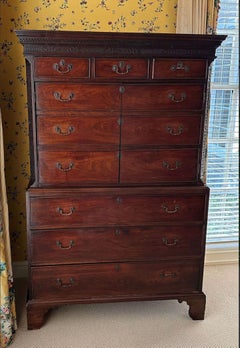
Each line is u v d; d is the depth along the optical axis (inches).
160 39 72.5
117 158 79.1
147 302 96.0
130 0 94.7
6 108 97.0
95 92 74.9
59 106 74.8
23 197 102.9
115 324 86.4
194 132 80.2
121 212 81.0
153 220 82.7
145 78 75.7
